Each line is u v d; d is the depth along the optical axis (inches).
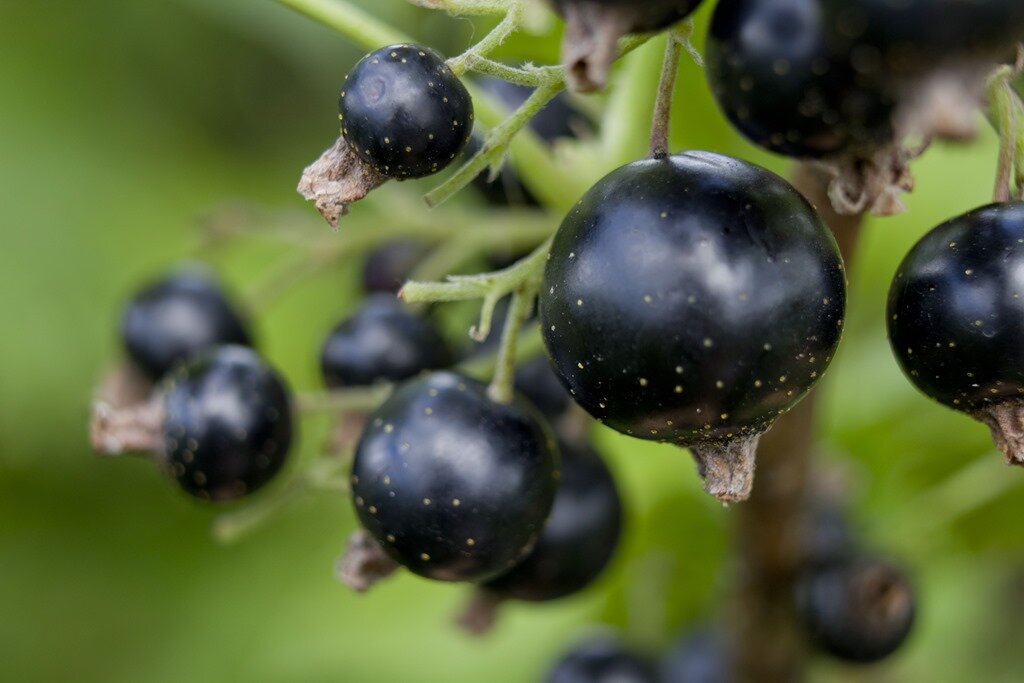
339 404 5.8
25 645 8.8
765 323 4.6
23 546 9.0
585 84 4.4
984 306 4.8
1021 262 4.8
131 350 6.4
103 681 8.8
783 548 5.8
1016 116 4.9
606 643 6.5
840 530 6.3
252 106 9.7
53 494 9.0
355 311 6.0
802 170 5.1
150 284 6.5
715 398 4.6
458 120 4.8
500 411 5.1
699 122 6.2
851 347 7.1
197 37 9.6
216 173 9.6
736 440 4.7
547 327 4.7
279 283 6.4
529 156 5.6
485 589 5.7
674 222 4.6
